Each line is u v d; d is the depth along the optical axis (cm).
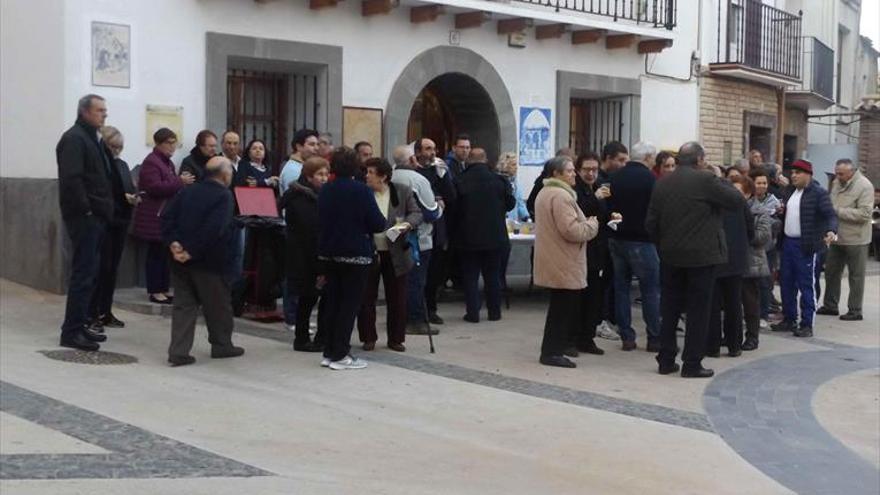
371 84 1417
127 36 1218
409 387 880
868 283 1855
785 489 670
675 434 779
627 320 1093
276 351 995
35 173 1252
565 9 1611
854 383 984
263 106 1405
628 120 1766
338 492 607
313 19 1356
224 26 1286
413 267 1091
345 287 921
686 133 1855
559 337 994
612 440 755
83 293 952
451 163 1269
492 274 1225
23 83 1265
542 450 725
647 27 1712
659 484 665
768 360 1081
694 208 948
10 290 1238
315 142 1146
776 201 1235
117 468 619
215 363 937
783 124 2127
